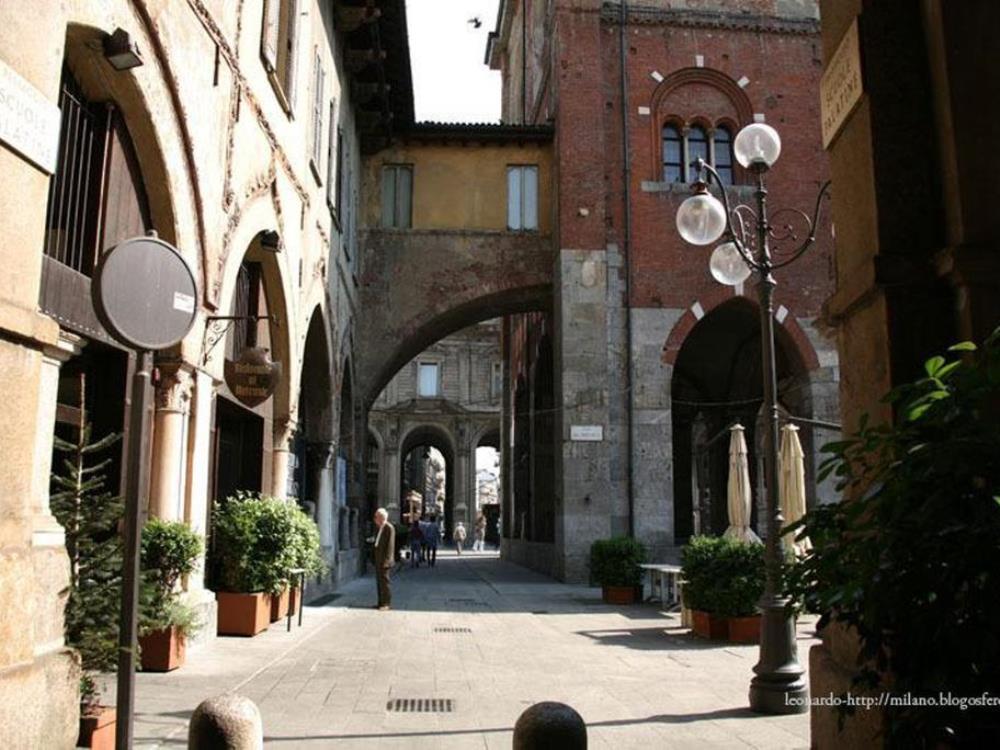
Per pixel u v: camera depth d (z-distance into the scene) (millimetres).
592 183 24297
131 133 9227
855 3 5289
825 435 24266
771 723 7473
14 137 5395
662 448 23516
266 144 13609
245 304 14258
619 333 24094
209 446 11453
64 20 6129
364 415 25016
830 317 5602
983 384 3520
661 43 25688
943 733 3420
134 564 4398
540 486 30609
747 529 15586
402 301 25172
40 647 5438
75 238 8469
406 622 14562
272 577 12430
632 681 9469
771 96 25781
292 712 7629
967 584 3412
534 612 16641
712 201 9805
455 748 6520
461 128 25375
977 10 4953
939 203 4957
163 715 7191
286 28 15164
